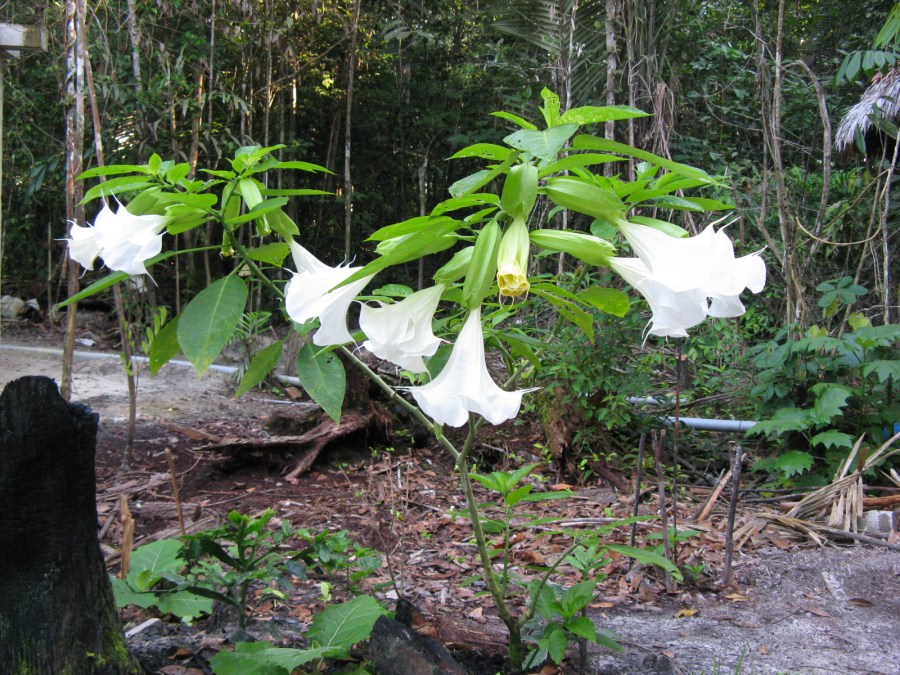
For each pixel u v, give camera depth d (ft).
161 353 5.32
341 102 36.96
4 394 5.26
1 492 5.28
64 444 5.41
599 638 6.72
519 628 6.66
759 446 16.57
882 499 12.64
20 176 29.84
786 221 17.78
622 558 10.52
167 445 16.42
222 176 5.35
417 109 38.45
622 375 15.85
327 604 8.55
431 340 4.28
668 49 26.96
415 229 4.55
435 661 6.05
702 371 18.97
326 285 4.42
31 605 5.43
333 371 5.40
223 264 31.99
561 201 4.30
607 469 15.25
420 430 17.57
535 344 6.02
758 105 28.76
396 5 37.83
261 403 20.57
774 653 7.77
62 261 31.76
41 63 28.40
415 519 12.83
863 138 16.81
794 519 12.21
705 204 5.34
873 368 13.88
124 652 5.90
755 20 19.24
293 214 34.86
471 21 37.42
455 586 9.52
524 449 16.57
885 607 9.18
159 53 26.66
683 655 7.62
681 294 3.95
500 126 31.73
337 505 13.52
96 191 5.08
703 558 10.66
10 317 30.48
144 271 4.73
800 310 17.25
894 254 20.99
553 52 23.48
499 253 4.15
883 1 27.73
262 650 5.80
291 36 32.35
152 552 7.84
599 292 5.04
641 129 21.53
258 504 13.46
